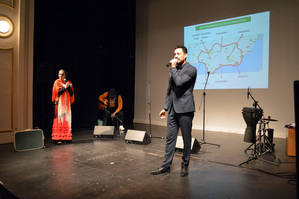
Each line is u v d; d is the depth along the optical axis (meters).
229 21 5.53
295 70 4.71
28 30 4.14
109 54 6.49
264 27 5.05
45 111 5.12
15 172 2.41
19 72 4.02
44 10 4.94
